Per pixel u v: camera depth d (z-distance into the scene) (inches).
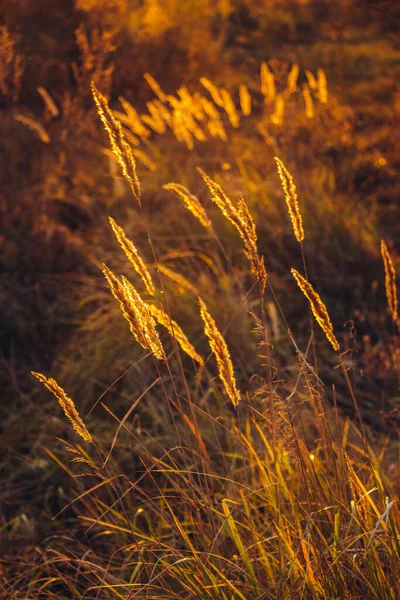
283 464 106.6
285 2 556.1
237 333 171.2
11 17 317.1
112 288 75.7
